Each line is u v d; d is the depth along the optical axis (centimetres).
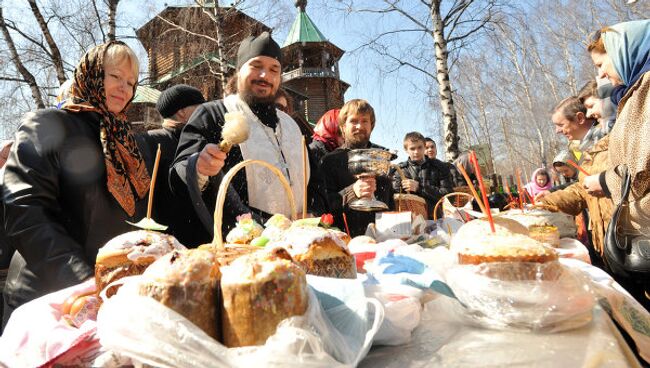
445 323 94
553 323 82
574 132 359
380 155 212
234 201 188
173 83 1367
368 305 79
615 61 206
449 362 71
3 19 1108
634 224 182
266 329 67
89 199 154
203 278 70
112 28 1055
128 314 67
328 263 97
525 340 79
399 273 98
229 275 71
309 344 66
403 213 200
